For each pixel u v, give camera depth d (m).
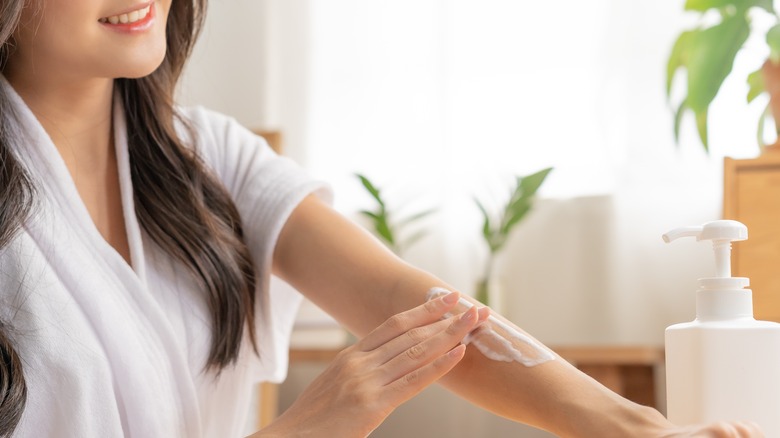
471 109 2.57
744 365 0.57
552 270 2.46
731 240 0.61
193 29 1.01
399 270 0.90
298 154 2.69
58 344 0.80
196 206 0.95
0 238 0.80
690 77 1.66
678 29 2.39
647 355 1.91
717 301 0.59
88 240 0.87
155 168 0.95
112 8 0.83
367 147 2.65
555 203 2.47
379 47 2.66
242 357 0.99
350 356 0.77
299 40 2.72
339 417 0.73
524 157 2.52
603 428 0.68
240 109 2.72
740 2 1.63
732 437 0.53
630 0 2.44
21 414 0.77
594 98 2.46
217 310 0.94
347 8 2.69
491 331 0.78
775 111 1.45
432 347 0.75
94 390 0.80
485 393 0.77
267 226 0.99
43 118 0.91
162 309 0.92
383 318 0.88
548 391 0.73
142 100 0.96
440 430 2.54
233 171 1.05
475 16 2.59
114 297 0.86
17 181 0.81
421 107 2.62
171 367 0.89
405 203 2.59
